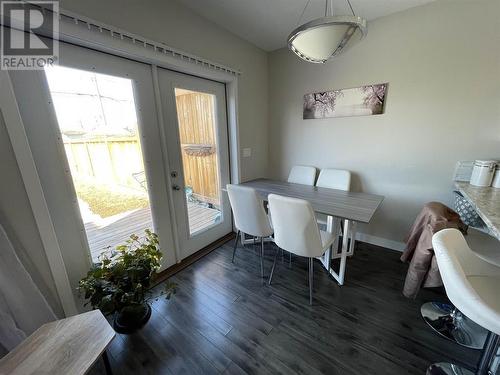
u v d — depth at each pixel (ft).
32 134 4.01
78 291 4.87
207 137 7.93
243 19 6.87
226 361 4.17
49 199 4.32
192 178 7.53
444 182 6.76
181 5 6.00
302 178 9.31
